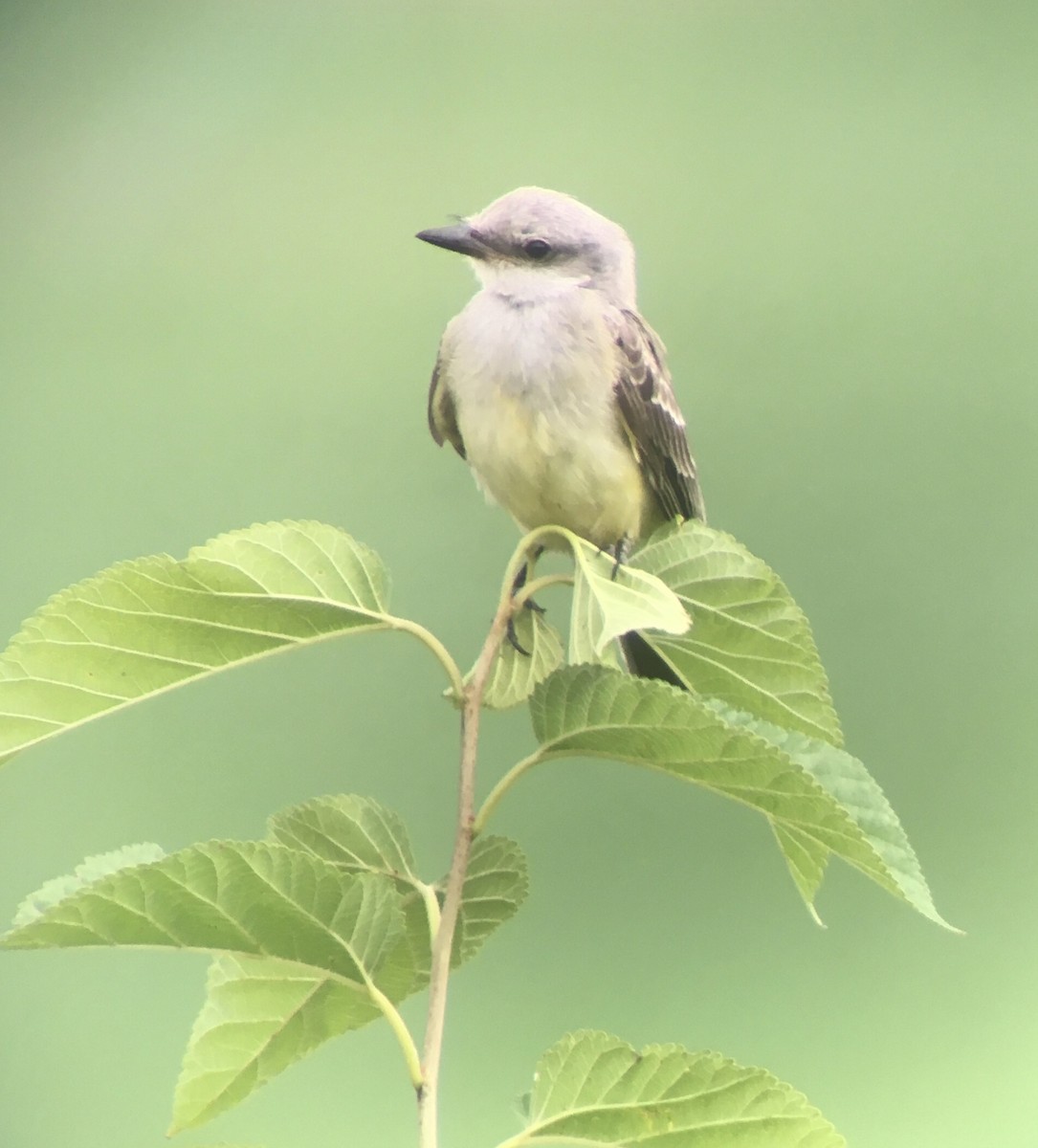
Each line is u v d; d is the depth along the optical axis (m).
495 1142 5.42
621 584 5.18
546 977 5.44
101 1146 5.44
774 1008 5.43
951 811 5.46
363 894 4.83
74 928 4.66
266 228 5.52
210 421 5.51
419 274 5.51
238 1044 5.17
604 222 5.34
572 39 5.53
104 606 5.17
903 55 5.52
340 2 5.54
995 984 5.44
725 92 5.52
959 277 5.50
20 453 5.51
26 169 5.54
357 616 5.17
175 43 5.54
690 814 5.45
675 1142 4.86
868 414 5.49
